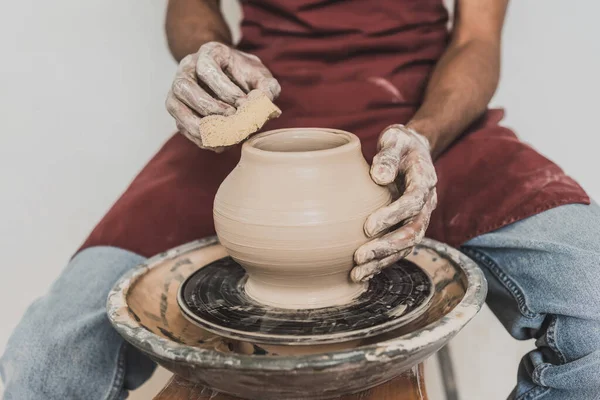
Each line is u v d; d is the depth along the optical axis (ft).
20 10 6.43
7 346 3.60
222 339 2.86
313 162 2.79
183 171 4.23
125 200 4.16
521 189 3.84
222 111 3.24
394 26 4.42
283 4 4.43
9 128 6.66
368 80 4.35
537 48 6.48
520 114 6.68
